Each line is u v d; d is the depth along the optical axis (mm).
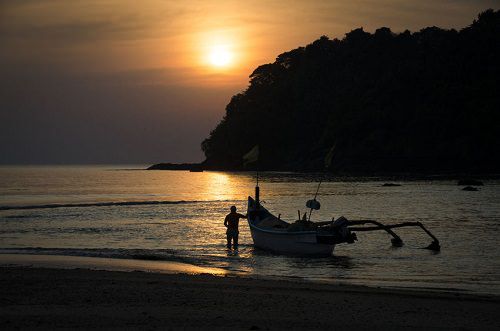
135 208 47656
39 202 56750
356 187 82812
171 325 10430
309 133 178375
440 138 140000
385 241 26953
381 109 153375
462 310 12391
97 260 20516
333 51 196625
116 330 10023
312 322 10961
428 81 153875
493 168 130500
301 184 95125
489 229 31531
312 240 22234
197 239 27469
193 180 130750
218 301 12664
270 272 18828
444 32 184375
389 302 13102
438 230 31172
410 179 109688
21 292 13461
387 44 187500
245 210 45906
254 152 27625
